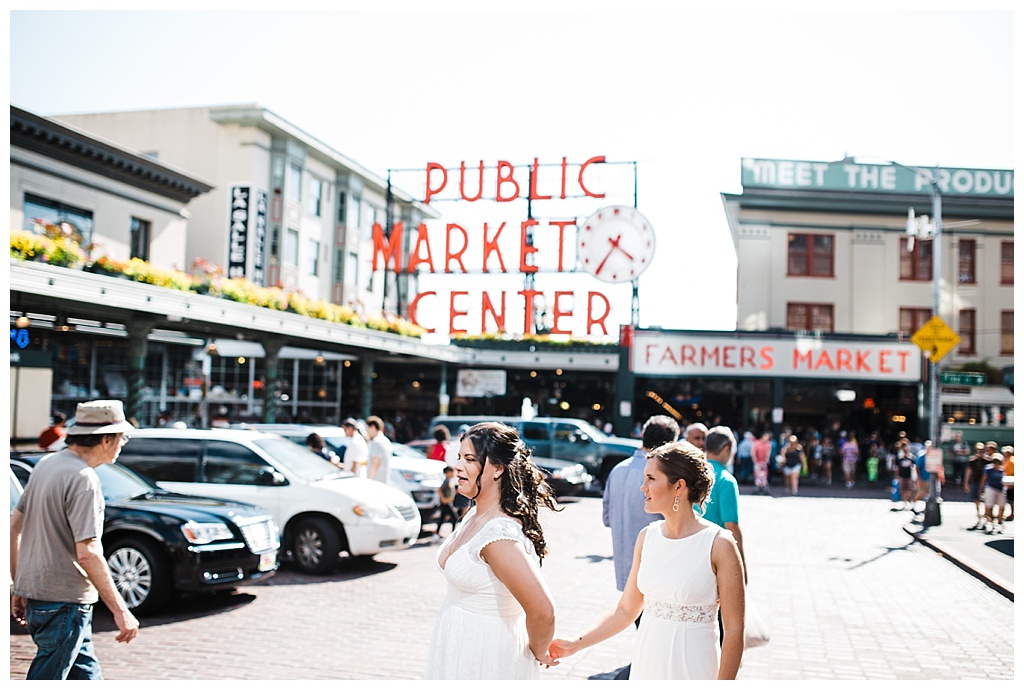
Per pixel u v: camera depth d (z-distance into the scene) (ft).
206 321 61.87
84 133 78.28
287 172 122.83
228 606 29.22
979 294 112.27
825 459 102.01
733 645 11.99
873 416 118.01
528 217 92.48
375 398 121.70
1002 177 112.16
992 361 111.04
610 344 108.58
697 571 12.34
